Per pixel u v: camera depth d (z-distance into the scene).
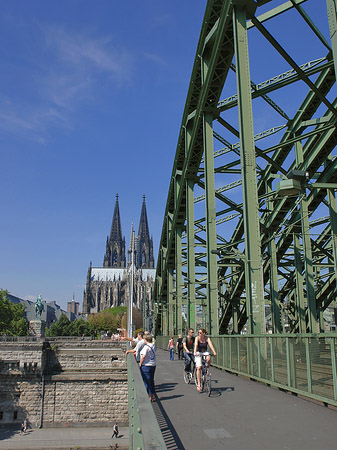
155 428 4.11
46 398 47.06
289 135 31.09
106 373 50.81
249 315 17.66
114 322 190.25
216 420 9.51
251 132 19.27
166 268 55.06
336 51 12.05
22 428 44.38
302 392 11.72
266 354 15.11
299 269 33.94
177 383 16.44
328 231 38.00
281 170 30.58
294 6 22.09
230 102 27.83
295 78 24.11
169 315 53.75
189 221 35.81
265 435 8.12
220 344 22.86
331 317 53.50
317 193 31.08
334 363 9.81
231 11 22.00
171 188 44.62
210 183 27.19
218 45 24.59
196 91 31.72
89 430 44.72
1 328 98.38
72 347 60.00
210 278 26.31
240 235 41.78
